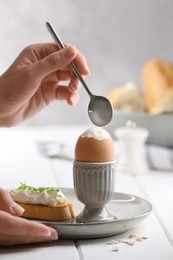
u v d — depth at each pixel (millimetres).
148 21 3576
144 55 3594
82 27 3561
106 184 1352
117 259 1197
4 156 2455
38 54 1622
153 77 2639
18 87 1588
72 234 1282
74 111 3549
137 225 1432
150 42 3588
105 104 1504
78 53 1588
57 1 3531
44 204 1367
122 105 2490
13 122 1750
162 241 1313
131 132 2146
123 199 1508
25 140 2848
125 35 3578
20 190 1404
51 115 3533
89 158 1352
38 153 2529
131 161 2148
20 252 1230
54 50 1625
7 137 2947
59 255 1218
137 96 2490
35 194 1380
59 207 1357
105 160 1355
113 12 3562
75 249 1255
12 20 3516
